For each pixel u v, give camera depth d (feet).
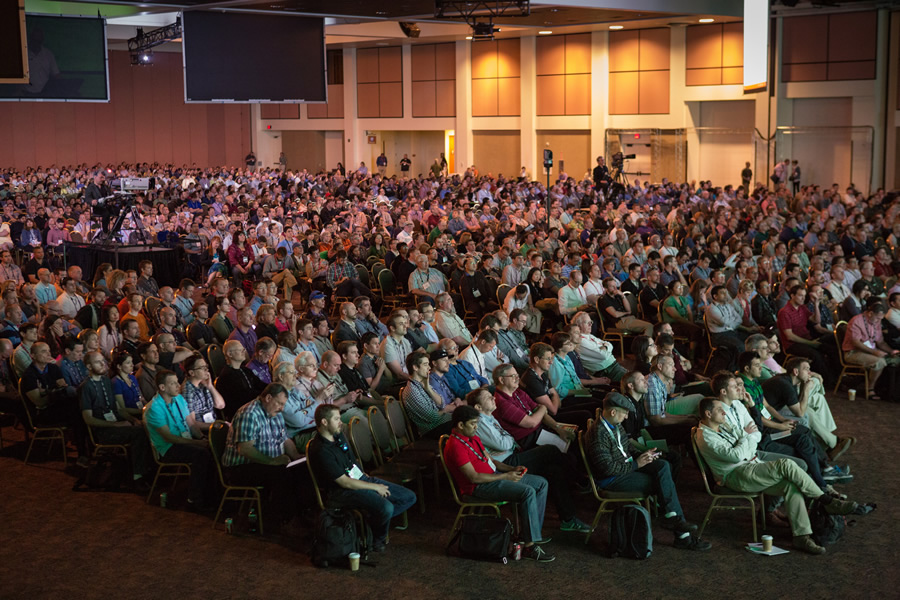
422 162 129.70
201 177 117.39
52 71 62.90
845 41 91.56
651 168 106.01
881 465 26.30
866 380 33.19
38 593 19.02
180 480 25.49
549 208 66.74
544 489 21.07
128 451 25.14
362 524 20.53
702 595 18.58
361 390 26.55
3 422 29.04
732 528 22.04
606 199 83.05
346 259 47.11
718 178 103.14
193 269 58.29
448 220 64.95
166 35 104.63
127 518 23.02
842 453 27.22
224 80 67.10
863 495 24.02
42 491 24.97
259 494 22.06
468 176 98.94
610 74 107.76
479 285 43.96
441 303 35.12
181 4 63.67
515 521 21.81
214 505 23.54
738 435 21.98
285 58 69.56
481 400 21.83
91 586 19.31
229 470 21.99
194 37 65.67
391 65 126.52
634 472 21.24
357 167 133.39
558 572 19.74
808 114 96.27
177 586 19.29
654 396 24.93
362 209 75.51
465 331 35.17
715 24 98.99
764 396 25.23
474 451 20.92
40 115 141.38
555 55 111.55
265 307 32.71
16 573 19.95
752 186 98.07
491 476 20.61
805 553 20.59
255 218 69.05
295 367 24.68
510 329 31.65
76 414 26.50
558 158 113.91
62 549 21.18
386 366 29.25
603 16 86.33
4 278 44.73
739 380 22.76
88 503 24.07
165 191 88.69
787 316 35.35
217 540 21.66
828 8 92.02
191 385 24.45
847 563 20.03
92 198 81.00
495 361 28.96
